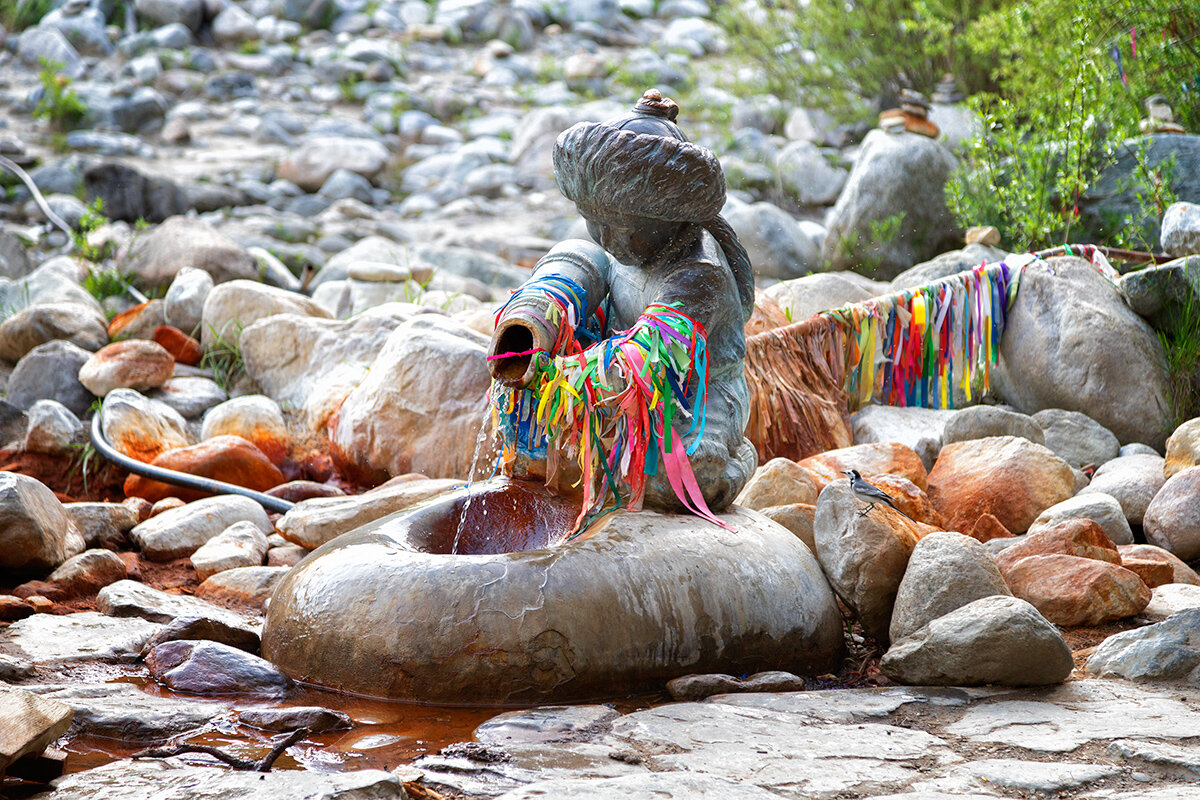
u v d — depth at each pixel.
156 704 5.14
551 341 5.82
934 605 5.78
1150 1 12.17
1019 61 15.18
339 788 4.00
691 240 5.99
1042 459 7.93
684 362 5.75
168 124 25.34
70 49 28.08
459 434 8.86
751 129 22.83
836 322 9.48
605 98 27.47
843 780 4.26
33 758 4.32
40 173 21.23
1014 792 4.16
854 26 20.61
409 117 26.19
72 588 7.01
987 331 9.76
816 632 5.93
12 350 11.41
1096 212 12.44
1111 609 6.22
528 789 4.10
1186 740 4.62
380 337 10.48
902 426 9.30
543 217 21.39
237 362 11.06
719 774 4.31
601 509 6.08
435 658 5.25
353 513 7.44
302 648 5.55
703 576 5.63
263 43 30.45
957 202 13.48
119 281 13.62
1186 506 7.43
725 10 23.92
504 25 31.61
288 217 20.84
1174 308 9.56
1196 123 12.80
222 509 8.20
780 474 7.40
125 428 9.31
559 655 5.29
